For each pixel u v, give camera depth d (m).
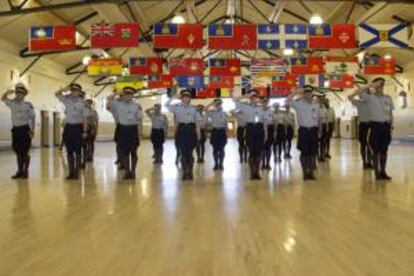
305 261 3.18
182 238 3.88
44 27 12.36
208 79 21.25
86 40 18.45
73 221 4.63
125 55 22.86
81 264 3.17
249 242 3.72
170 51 24.05
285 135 12.30
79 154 8.54
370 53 21.53
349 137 31.66
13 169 10.56
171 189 7.04
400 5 13.94
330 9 17.80
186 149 8.35
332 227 4.24
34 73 20.50
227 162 12.27
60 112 23.70
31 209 5.34
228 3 18.89
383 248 3.50
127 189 7.07
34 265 3.16
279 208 5.26
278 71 18.72
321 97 11.84
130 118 8.44
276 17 17.86
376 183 7.41
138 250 3.52
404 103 23.08
